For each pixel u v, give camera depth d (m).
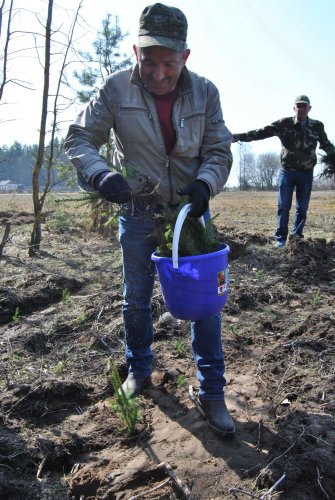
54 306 5.33
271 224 12.16
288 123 7.90
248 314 5.02
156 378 3.69
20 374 3.88
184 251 2.88
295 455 2.70
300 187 8.20
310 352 4.02
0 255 7.11
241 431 3.06
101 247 8.07
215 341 3.03
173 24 2.68
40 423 3.27
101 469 2.85
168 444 2.97
